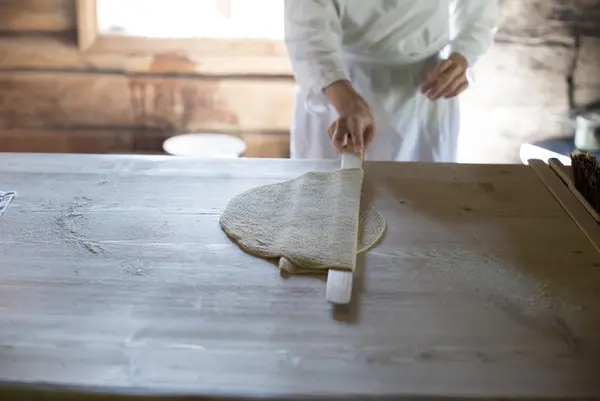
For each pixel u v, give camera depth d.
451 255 1.01
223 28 2.21
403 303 0.89
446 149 1.72
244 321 0.84
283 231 1.05
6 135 2.24
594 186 1.16
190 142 2.14
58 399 0.73
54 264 0.97
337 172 1.26
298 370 0.76
